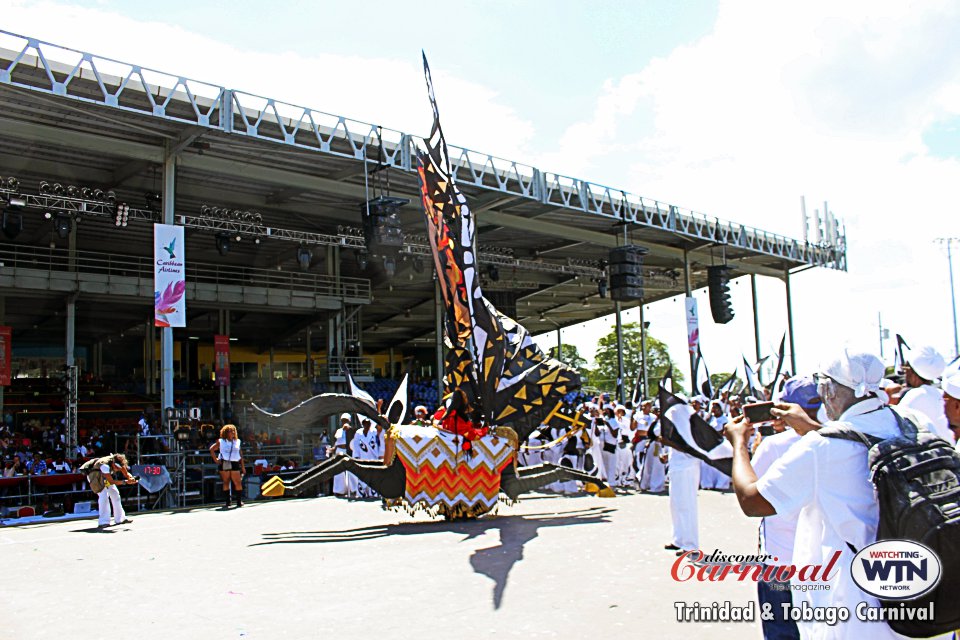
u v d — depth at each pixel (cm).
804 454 317
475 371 1213
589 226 3634
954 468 292
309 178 2638
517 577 790
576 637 582
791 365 4709
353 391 1380
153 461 2012
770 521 456
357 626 629
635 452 1828
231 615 676
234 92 2084
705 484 1678
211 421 3209
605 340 6594
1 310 2823
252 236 2945
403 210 3078
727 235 3859
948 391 473
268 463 2686
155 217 2570
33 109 1994
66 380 2675
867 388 322
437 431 1256
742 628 593
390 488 1245
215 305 3123
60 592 791
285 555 967
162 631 634
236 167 2459
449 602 697
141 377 4616
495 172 2745
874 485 301
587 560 870
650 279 4753
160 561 950
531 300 5247
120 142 2186
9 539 1196
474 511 1260
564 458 1709
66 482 2052
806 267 4712
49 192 2545
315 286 3269
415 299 4772
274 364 5162
